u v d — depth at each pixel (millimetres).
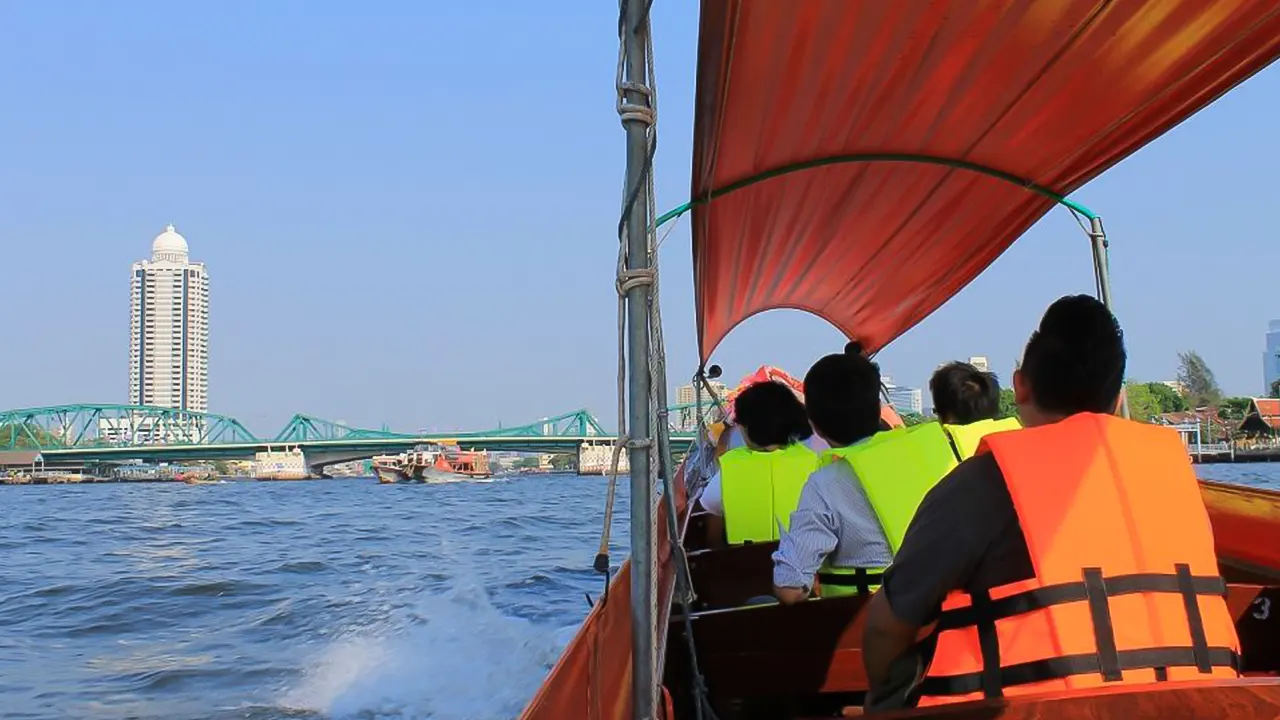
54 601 11266
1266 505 3703
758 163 3979
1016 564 1768
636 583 1911
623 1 1895
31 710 6164
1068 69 3428
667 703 2320
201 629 9125
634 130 1901
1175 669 1680
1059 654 1679
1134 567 1728
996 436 1853
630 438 1917
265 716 5859
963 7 2941
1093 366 1924
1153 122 3912
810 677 2994
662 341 2018
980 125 3891
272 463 114438
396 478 96375
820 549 2953
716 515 4594
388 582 12047
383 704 5973
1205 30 3186
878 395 3164
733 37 2830
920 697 1828
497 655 7203
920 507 1890
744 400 4453
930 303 6637
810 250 5504
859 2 2789
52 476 124062
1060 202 4695
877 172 4359
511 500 43594
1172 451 1867
